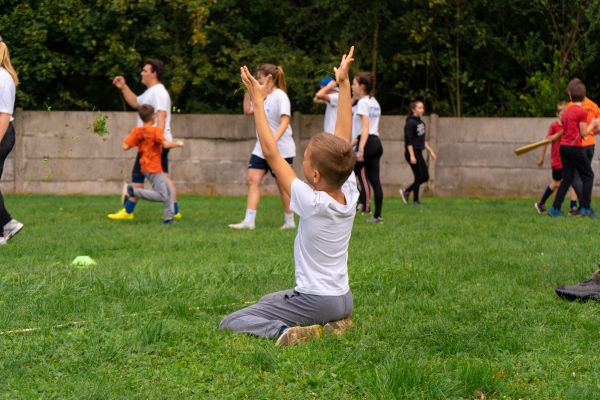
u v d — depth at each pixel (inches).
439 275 265.9
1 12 748.0
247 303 222.1
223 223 445.1
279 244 345.4
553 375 159.3
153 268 271.1
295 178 182.5
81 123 705.0
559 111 534.0
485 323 199.3
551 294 238.4
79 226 420.2
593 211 495.5
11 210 517.3
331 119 442.0
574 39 749.3
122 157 708.0
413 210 544.1
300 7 781.3
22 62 721.0
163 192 443.2
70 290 229.8
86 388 146.9
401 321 201.9
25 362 164.1
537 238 370.0
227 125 715.4
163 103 454.0
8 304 213.3
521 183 715.4
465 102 803.4
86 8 722.2
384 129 722.2
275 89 414.3
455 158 723.4
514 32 806.5
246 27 767.1
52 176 707.4
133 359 166.6
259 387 149.3
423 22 737.6
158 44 753.6
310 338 178.1
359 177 527.2
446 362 163.8
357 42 761.0
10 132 340.8
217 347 173.9
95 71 732.0
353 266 278.8
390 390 145.6
